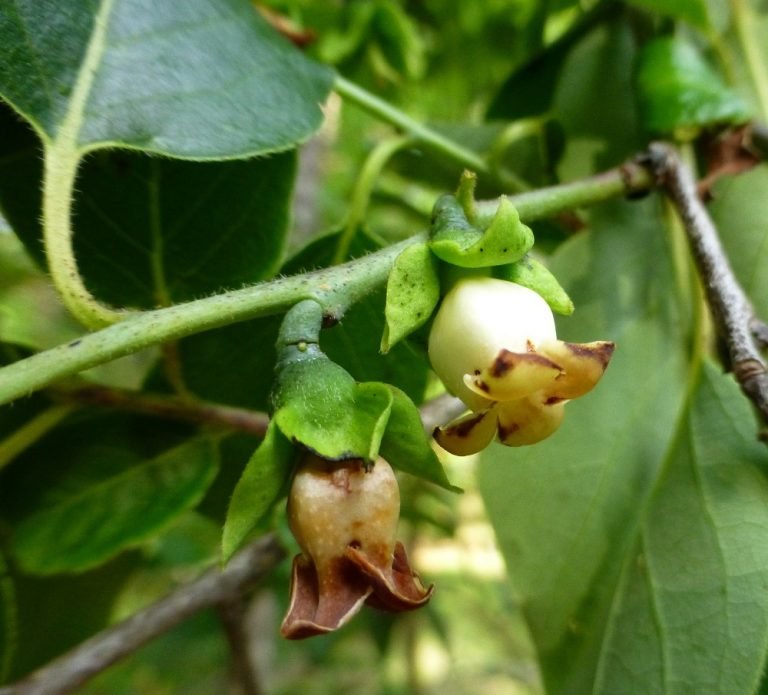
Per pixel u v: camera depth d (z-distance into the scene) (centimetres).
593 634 9
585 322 10
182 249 9
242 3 10
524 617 9
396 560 6
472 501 24
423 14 17
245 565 11
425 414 10
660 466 9
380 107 11
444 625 29
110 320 7
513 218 6
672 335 10
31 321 16
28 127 9
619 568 9
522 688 40
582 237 11
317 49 16
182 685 30
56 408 10
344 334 9
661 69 11
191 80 8
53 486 10
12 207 9
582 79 13
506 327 6
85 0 8
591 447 10
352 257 10
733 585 8
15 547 10
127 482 10
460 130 14
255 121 9
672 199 9
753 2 12
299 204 19
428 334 7
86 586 12
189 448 10
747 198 11
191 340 10
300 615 6
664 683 8
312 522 6
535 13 16
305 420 6
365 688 32
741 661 8
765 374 7
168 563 18
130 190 9
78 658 10
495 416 6
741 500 8
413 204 17
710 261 8
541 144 13
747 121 10
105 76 8
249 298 7
